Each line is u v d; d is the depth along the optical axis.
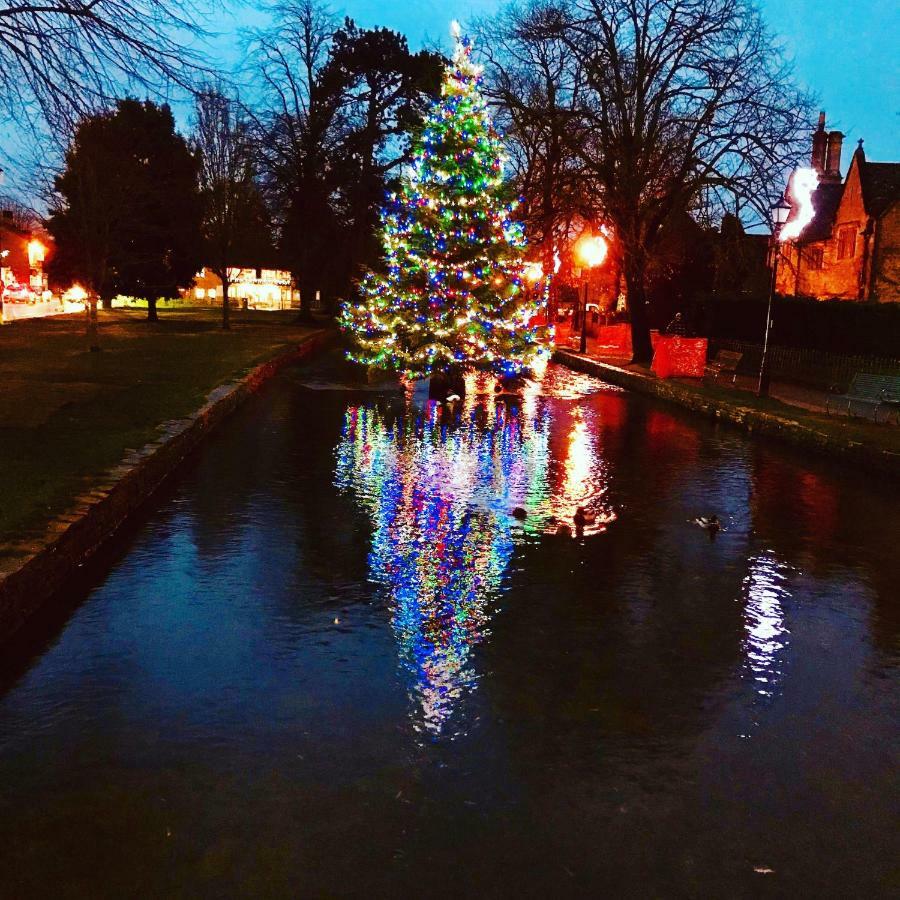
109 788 4.10
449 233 20.84
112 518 8.63
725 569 8.02
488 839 3.76
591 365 31.78
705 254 39.22
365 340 25.81
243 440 14.54
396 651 5.82
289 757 4.40
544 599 7.00
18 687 5.19
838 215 39.94
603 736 4.72
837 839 3.84
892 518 10.32
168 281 50.38
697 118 28.94
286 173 51.91
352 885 3.45
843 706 5.21
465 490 11.09
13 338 33.69
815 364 23.94
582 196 31.30
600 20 29.33
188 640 5.94
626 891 3.45
